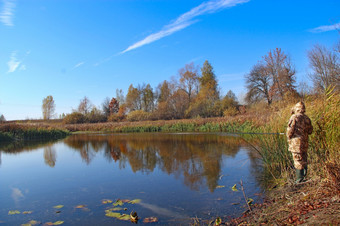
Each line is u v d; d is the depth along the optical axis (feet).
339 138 17.46
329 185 13.17
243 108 104.99
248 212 14.85
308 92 26.03
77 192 20.88
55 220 15.26
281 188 17.83
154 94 211.41
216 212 15.43
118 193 20.12
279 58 112.37
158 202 17.63
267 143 25.44
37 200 19.15
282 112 27.86
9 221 15.31
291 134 16.85
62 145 56.70
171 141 55.36
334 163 13.89
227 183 21.33
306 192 14.84
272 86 114.93
